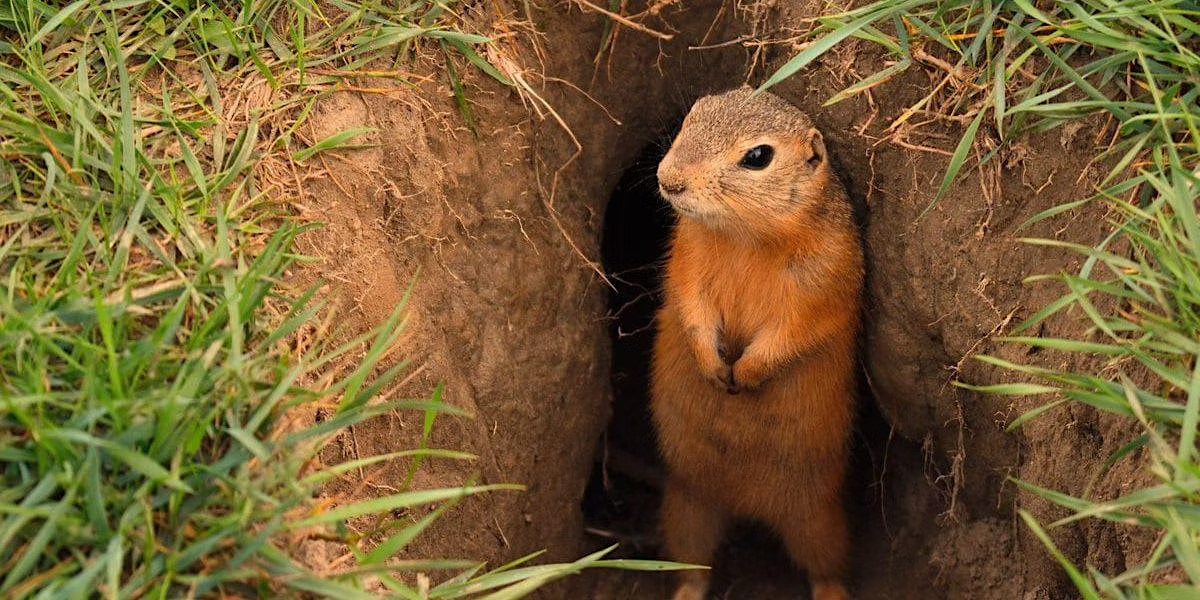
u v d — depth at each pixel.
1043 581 5.59
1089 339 5.25
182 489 3.99
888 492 7.75
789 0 6.83
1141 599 4.20
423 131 6.14
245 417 4.47
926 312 6.38
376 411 4.64
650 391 7.76
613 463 8.82
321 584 4.07
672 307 7.11
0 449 3.97
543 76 6.75
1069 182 5.67
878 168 6.47
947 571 6.59
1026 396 5.69
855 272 6.64
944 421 6.66
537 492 6.82
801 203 6.29
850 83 6.48
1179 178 4.79
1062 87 5.58
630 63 7.29
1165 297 4.87
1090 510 4.36
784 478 7.16
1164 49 5.35
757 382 6.67
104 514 3.91
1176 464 4.21
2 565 3.84
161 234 5.01
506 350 6.50
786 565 7.97
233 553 4.08
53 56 5.54
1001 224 5.91
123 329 4.54
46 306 4.50
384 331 4.89
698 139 6.12
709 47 6.97
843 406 6.96
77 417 4.06
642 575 7.77
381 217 5.91
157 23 5.74
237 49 5.70
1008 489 6.17
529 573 4.72
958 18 5.97
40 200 4.90
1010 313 5.84
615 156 7.52
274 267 5.09
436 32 6.24
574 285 6.99
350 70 5.98
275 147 5.62
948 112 6.08
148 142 5.40
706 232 6.60
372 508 4.15
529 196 6.71
